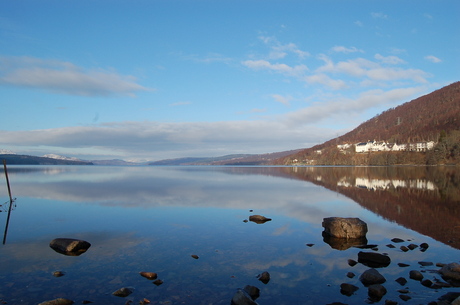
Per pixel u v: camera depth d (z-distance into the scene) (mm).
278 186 49406
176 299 9203
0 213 24484
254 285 10273
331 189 43719
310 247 14766
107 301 9055
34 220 21562
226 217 22516
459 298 8266
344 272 11438
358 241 15812
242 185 51688
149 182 59250
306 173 98812
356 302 9000
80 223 20422
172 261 12680
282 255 13531
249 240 16062
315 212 24672
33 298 9211
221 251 14109
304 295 9508
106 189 44375
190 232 17828
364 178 68062
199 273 11328
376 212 24469
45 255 13430
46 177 76750
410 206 27219
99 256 13312
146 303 8906
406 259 12844
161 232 17859
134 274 11203
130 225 19781
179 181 62125
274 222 20688
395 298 9180
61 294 9500
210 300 9148
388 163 159875
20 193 39062
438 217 22109
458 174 75250
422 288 9836
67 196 35625
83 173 103062
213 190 42969
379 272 11375
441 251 13930
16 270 11547
